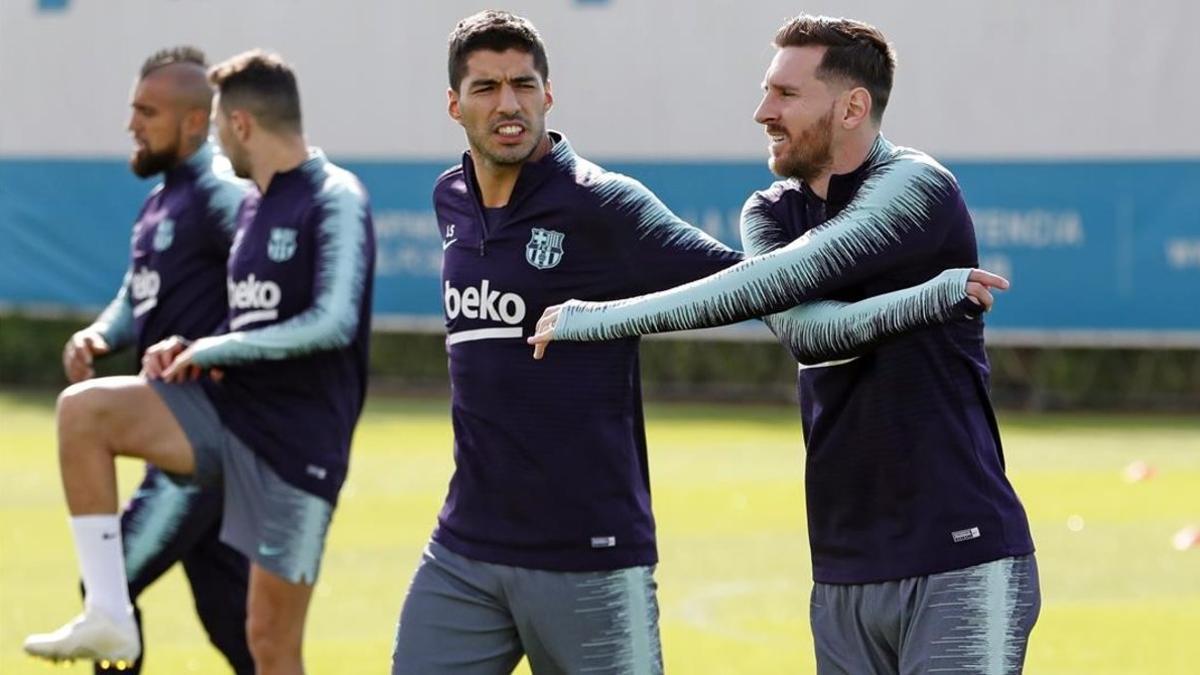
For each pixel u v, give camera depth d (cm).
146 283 1264
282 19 3294
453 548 909
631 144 3188
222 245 1240
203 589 1262
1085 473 2528
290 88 1167
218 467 1148
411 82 3259
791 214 868
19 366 3641
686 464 2603
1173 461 2656
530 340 853
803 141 838
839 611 856
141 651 1229
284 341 1120
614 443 889
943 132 3084
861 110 837
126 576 1186
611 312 836
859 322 809
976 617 816
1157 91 3038
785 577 1812
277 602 1154
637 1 3173
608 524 888
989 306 791
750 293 818
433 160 3259
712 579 1803
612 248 887
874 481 835
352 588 1748
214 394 1147
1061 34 3050
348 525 2092
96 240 3347
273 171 1166
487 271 895
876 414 829
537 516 888
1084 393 3347
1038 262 3086
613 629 892
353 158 3284
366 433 2917
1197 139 3036
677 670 1421
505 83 875
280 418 1147
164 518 1208
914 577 826
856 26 841
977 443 830
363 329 1181
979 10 3061
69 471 1120
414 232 3275
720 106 3161
